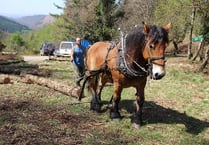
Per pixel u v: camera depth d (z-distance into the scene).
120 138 7.57
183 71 20.84
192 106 11.05
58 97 11.29
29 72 16.89
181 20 31.41
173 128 8.48
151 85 15.02
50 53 47.31
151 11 44.34
